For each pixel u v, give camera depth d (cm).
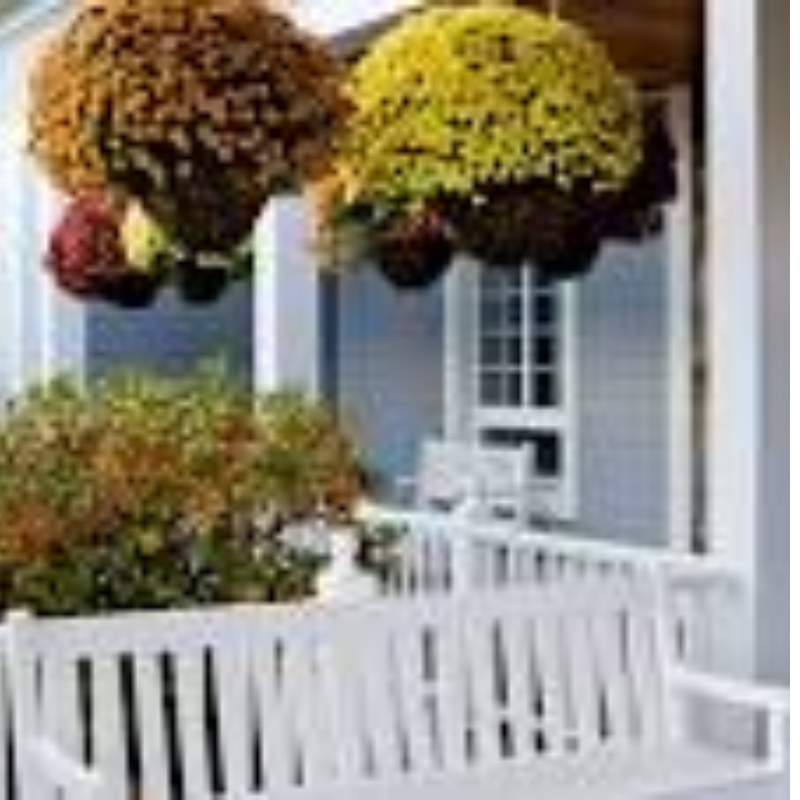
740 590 656
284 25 544
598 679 630
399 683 591
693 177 1007
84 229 821
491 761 600
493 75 580
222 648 563
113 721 544
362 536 742
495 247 600
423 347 1266
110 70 522
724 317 667
